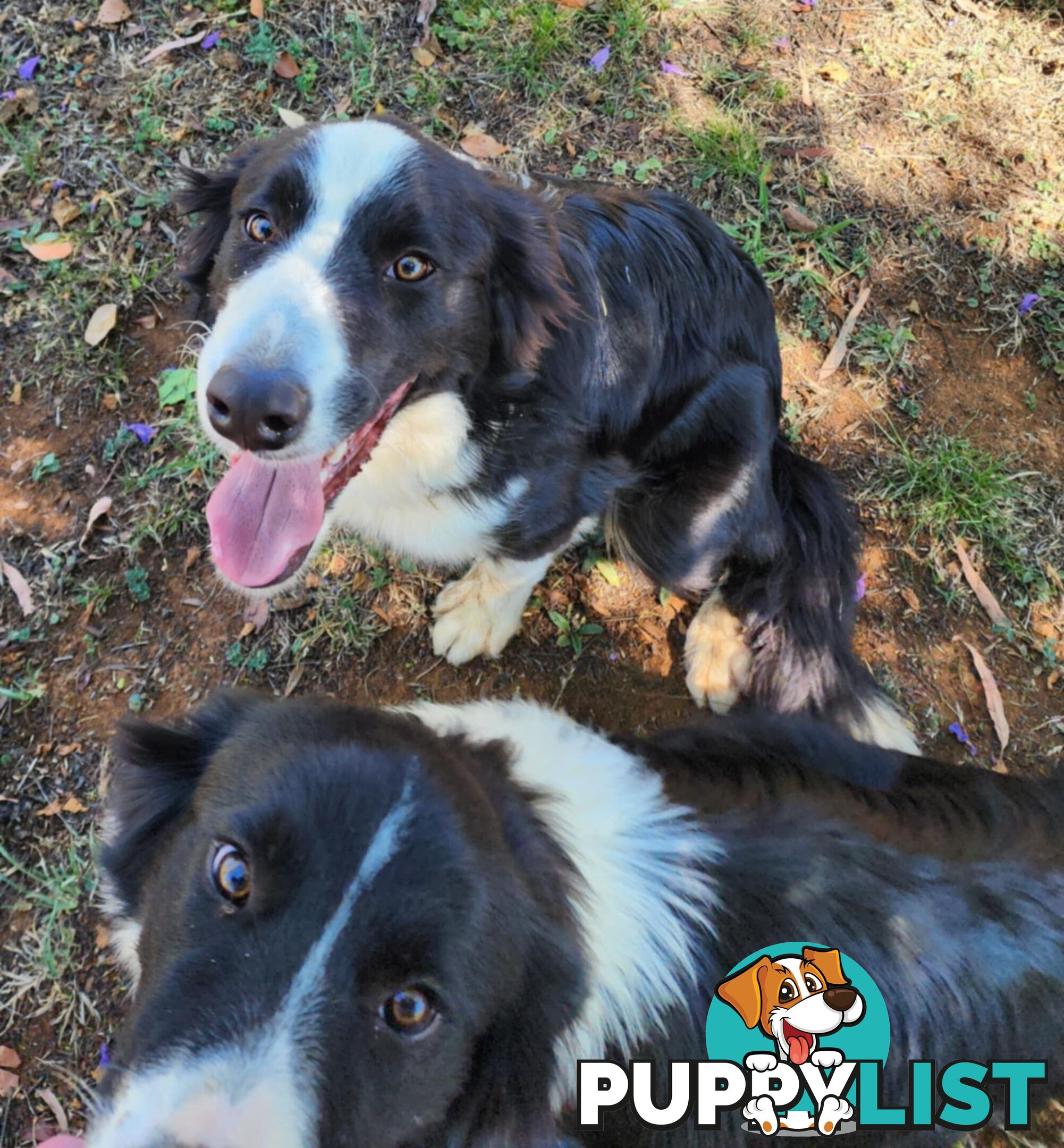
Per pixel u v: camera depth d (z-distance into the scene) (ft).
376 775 1.15
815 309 2.54
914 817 1.56
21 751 2.03
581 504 1.90
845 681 2.06
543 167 2.60
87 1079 1.81
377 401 1.47
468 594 2.16
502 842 1.21
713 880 1.42
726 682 2.15
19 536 2.19
